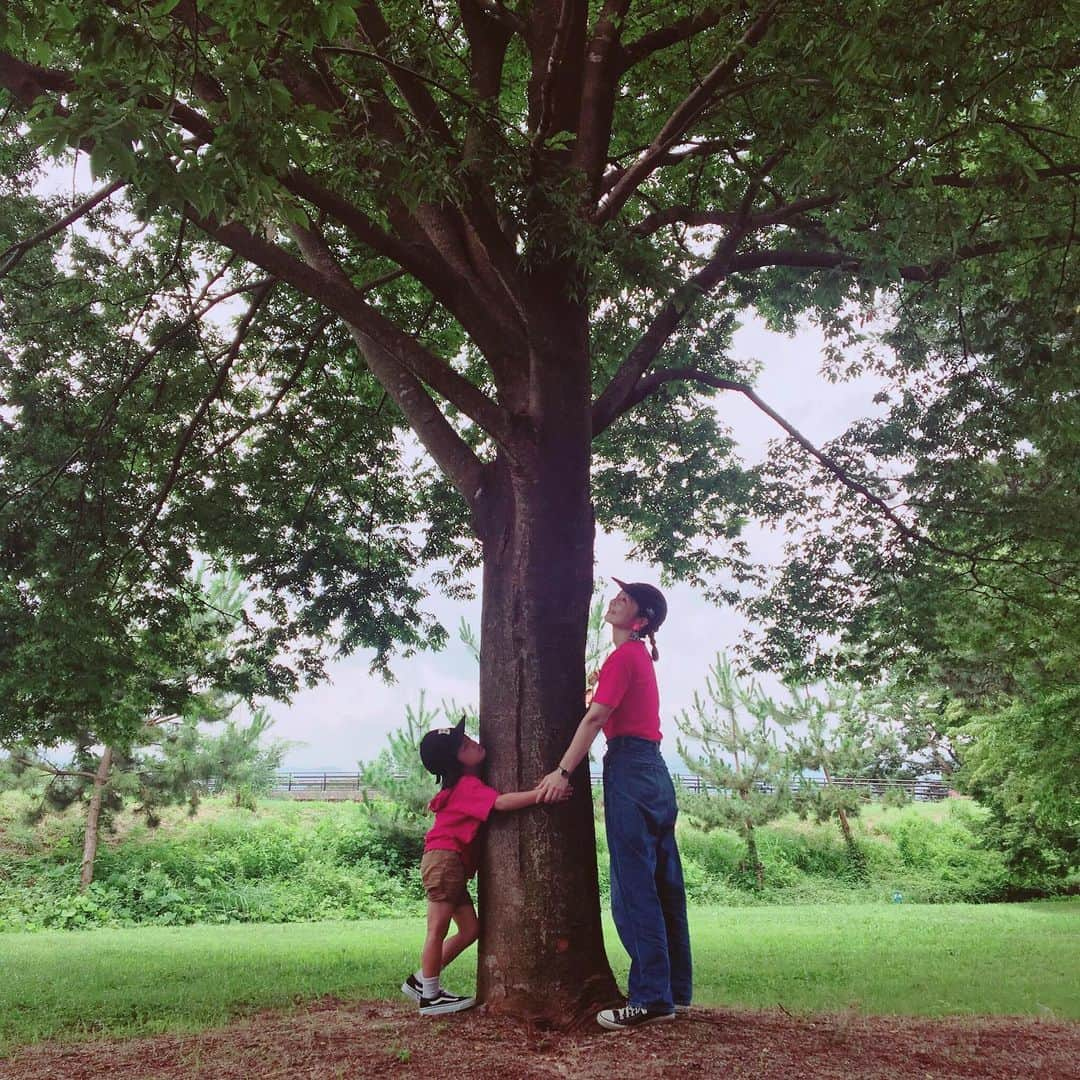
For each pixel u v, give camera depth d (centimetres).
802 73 642
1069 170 739
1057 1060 444
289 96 401
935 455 1207
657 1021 459
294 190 561
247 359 1320
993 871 2739
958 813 3005
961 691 1855
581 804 530
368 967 920
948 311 818
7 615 1070
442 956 528
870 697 3388
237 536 1256
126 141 365
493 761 538
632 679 490
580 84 634
